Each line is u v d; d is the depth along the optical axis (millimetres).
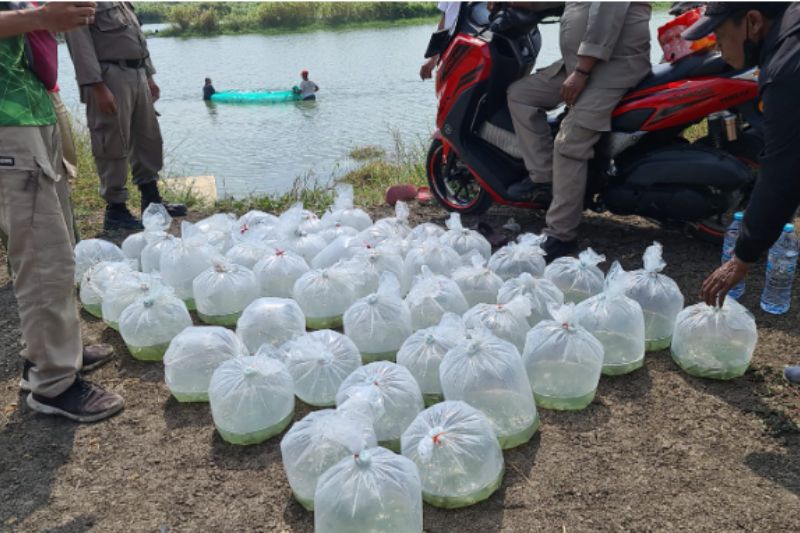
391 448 2641
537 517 2318
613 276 3176
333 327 3674
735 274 2662
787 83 2217
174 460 2719
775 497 2326
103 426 2951
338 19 36312
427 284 3438
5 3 2551
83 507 2490
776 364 3082
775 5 2324
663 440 2656
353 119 13391
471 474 2334
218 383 2803
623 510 2322
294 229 4383
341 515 2111
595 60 3840
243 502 2480
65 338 2918
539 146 4504
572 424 2793
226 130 12984
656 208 4156
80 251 4316
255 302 3455
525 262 3883
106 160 5172
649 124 3953
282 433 2838
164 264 4035
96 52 4832
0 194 2637
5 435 2914
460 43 4742
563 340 2871
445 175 5387
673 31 3922
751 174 3869
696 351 3027
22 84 2605
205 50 27734
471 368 2684
